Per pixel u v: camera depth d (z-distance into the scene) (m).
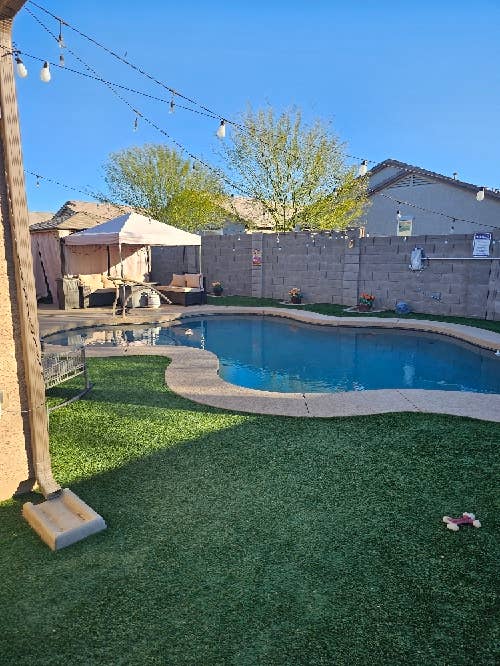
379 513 3.48
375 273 14.73
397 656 2.22
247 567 2.88
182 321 13.91
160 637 2.35
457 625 2.41
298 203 21.03
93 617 2.49
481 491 3.80
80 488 3.88
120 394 6.53
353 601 2.58
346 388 7.86
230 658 2.22
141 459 4.43
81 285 15.12
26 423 3.84
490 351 9.64
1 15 3.33
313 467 4.25
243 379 8.48
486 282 12.38
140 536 3.21
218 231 27.42
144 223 14.01
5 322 3.64
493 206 18.31
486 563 2.91
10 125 3.50
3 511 3.59
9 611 2.53
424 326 11.79
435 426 5.27
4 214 3.57
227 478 4.04
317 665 2.17
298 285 16.84
